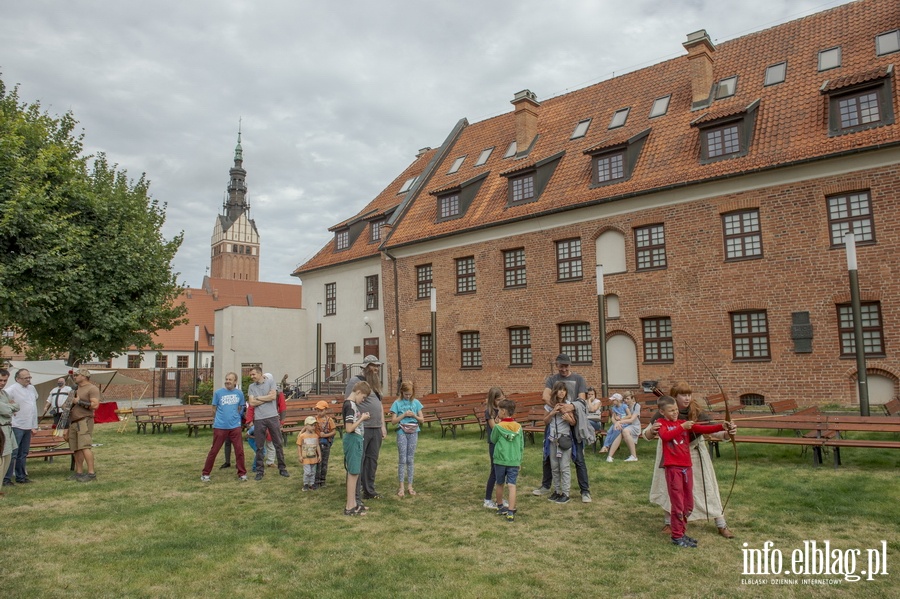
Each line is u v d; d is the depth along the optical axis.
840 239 16.23
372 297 30.31
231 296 65.31
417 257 27.02
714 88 21.14
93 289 21.78
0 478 9.05
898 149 15.30
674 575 5.44
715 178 17.83
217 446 10.27
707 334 18.19
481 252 24.31
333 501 8.61
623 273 20.12
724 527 6.57
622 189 20.05
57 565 5.89
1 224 18.62
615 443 11.26
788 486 8.61
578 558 5.95
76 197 22.12
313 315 34.22
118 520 7.58
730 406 16.56
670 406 6.50
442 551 6.23
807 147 16.67
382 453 12.79
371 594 5.10
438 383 25.52
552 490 8.93
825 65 18.84
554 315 21.80
